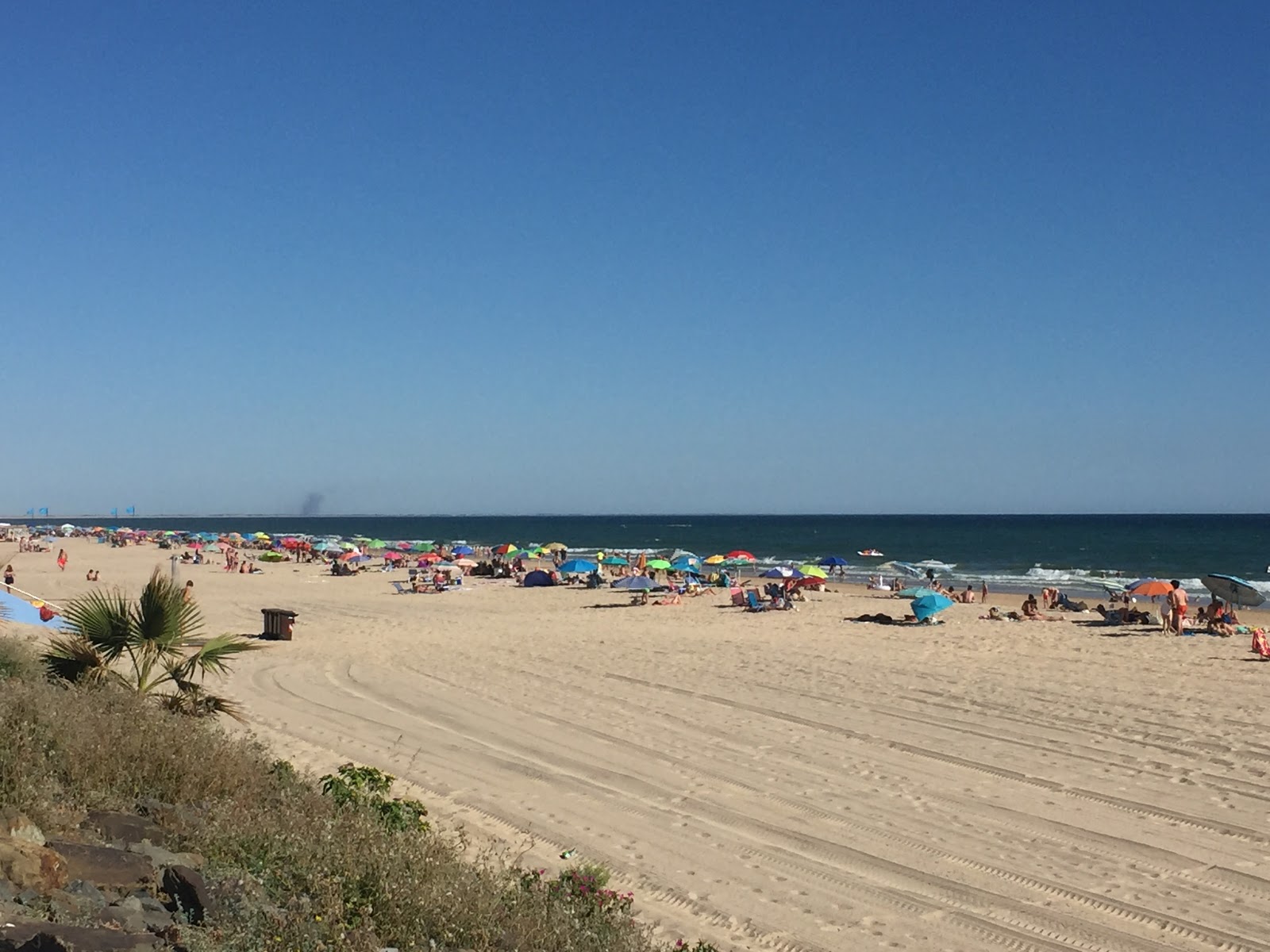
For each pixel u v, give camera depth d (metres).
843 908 8.25
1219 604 25.36
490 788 11.53
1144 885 8.74
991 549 91.69
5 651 9.86
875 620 29.36
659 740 13.96
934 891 8.63
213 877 5.22
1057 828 10.21
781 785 11.79
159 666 16.73
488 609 34.38
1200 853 9.48
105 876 4.96
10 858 4.56
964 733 14.31
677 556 50.44
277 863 5.73
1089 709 15.65
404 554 65.44
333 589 43.38
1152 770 12.25
